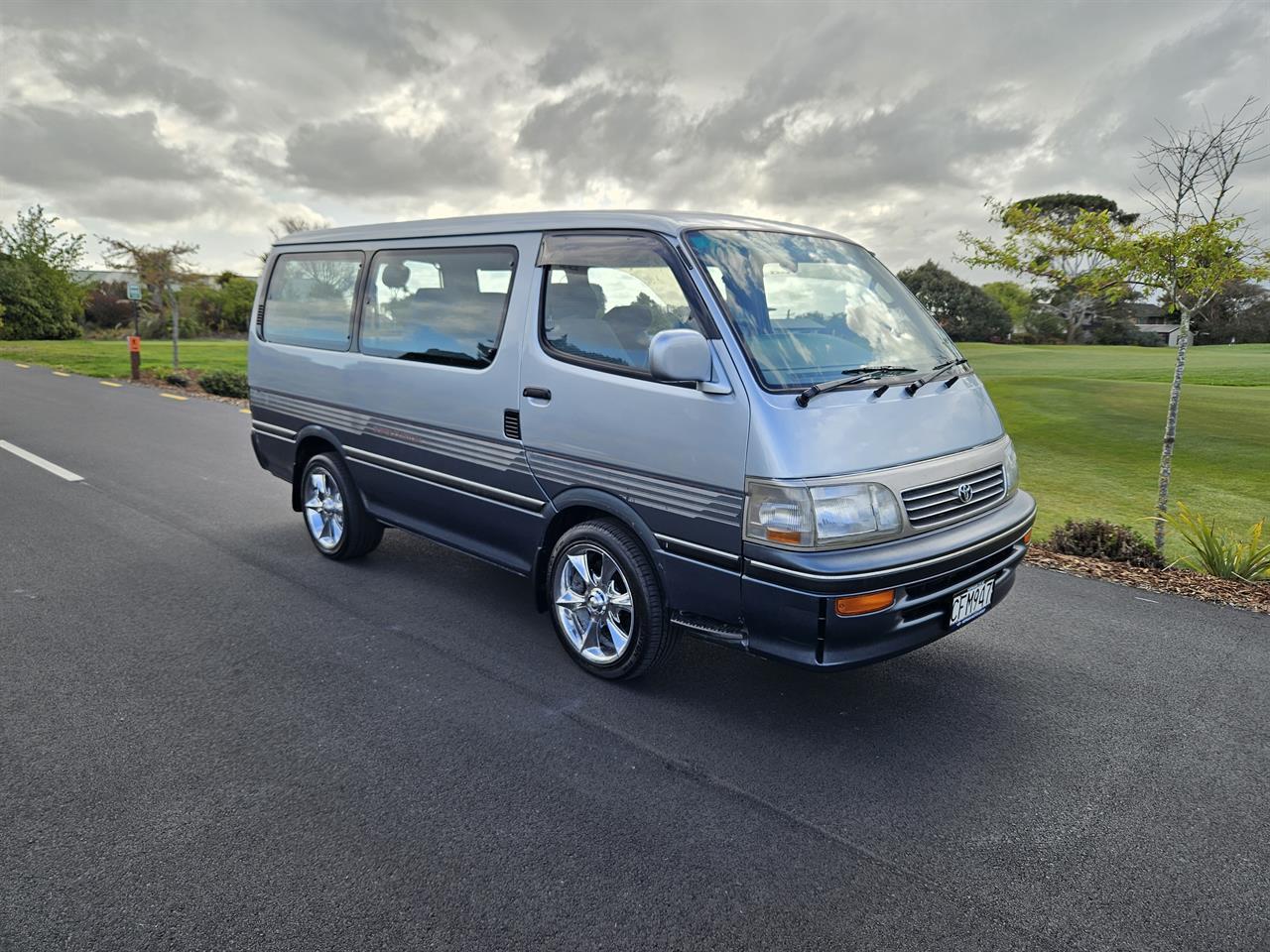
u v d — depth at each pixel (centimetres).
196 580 522
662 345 301
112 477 814
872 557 304
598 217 377
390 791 299
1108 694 386
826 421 310
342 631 446
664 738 340
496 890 248
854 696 381
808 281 376
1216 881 259
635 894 247
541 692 379
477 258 423
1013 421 1489
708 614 337
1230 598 522
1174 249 603
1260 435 1305
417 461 465
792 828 282
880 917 240
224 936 228
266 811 285
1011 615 489
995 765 325
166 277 1967
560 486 384
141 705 360
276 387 575
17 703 359
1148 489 977
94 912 236
